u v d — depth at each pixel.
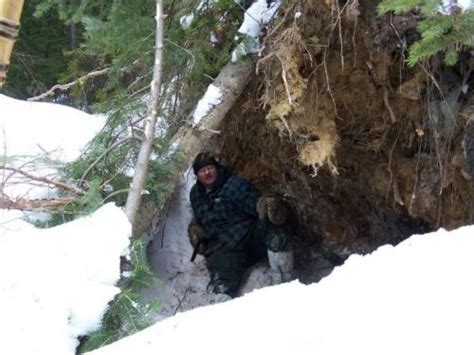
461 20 3.01
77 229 3.02
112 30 4.01
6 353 2.40
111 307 2.98
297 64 4.05
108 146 3.90
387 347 1.65
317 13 4.05
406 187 4.58
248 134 5.23
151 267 5.45
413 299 1.84
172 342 1.93
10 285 2.71
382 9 3.06
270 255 5.09
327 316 1.86
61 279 2.79
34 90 8.99
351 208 5.25
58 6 4.31
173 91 4.40
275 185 5.46
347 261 2.26
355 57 4.18
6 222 3.24
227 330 1.91
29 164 4.18
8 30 2.31
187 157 4.16
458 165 4.09
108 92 5.04
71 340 2.70
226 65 4.33
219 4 4.28
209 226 5.25
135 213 3.47
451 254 2.06
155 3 4.11
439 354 1.58
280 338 1.80
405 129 4.39
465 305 1.75
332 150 4.32
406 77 4.11
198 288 5.32
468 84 3.97
